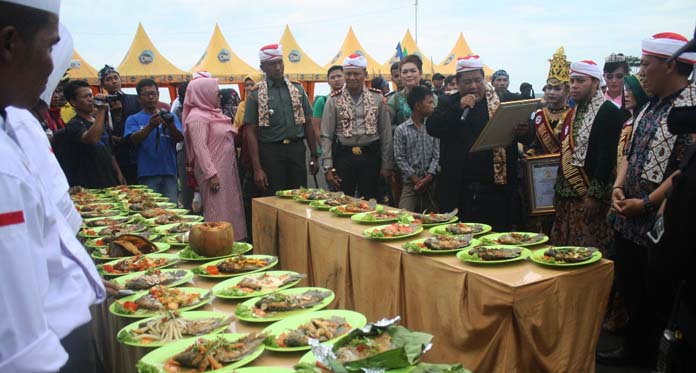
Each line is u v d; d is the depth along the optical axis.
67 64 2.03
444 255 2.92
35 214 1.10
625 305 3.68
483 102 4.31
